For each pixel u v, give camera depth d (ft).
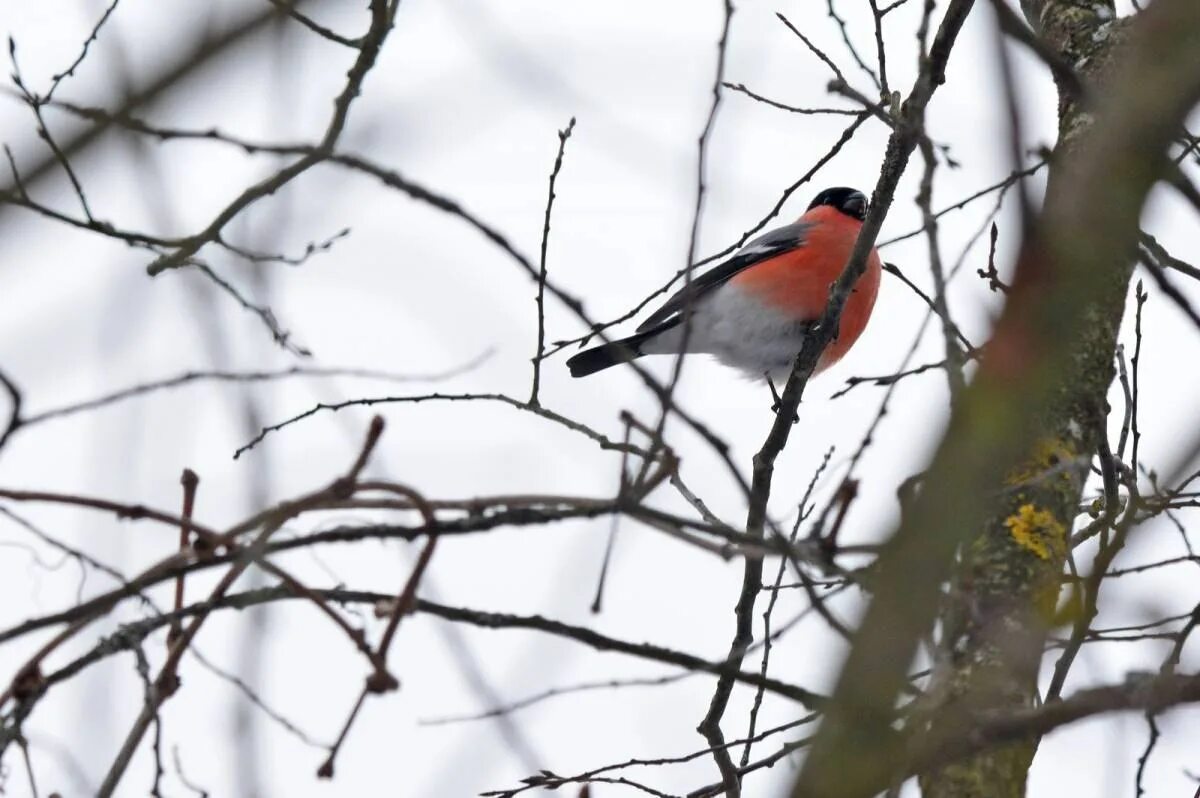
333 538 17.43
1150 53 10.97
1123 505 24.85
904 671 11.34
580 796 21.04
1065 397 22.15
